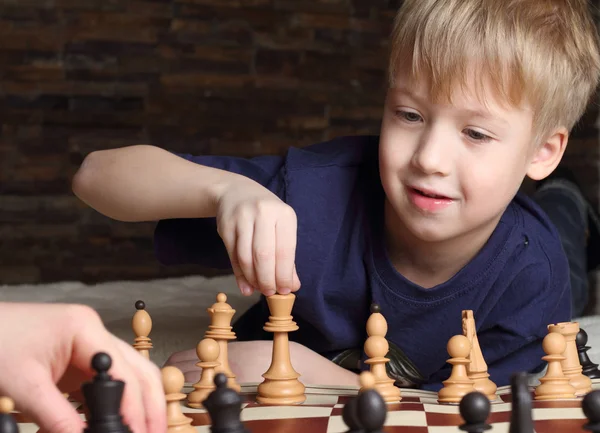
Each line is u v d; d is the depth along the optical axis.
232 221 1.56
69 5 4.79
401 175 1.69
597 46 2.00
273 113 5.07
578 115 1.93
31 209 4.81
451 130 1.64
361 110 5.17
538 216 2.04
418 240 1.84
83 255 4.87
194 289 3.05
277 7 5.04
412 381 1.89
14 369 0.92
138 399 0.96
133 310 2.61
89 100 4.83
